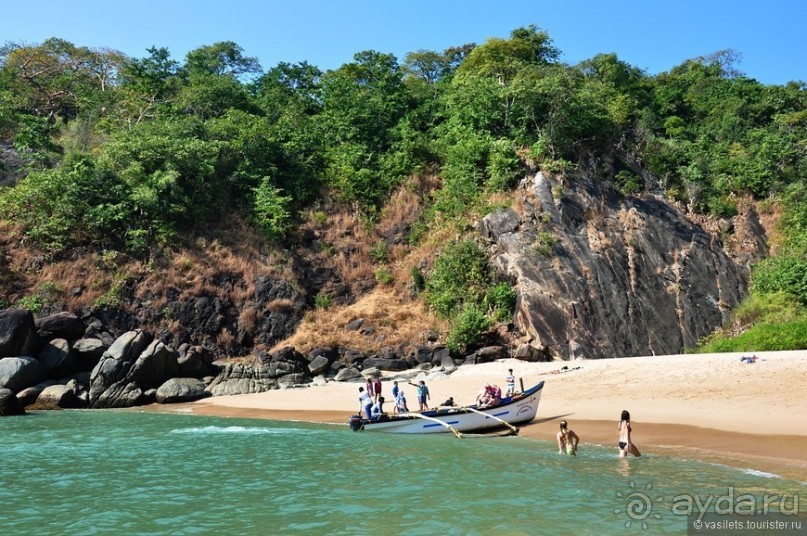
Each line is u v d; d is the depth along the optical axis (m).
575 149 47.34
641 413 21.11
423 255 43.53
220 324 38.78
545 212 41.91
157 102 55.12
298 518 11.30
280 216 44.34
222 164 45.81
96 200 40.47
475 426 20.89
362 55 66.12
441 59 82.44
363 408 23.36
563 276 38.56
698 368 25.41
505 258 39.66
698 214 47.34
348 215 47.28
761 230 46.78
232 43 76.06
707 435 17.48
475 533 10.14
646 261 41.69
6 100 51.47
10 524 11.25
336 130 52.84
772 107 64.06
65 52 63.44
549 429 20.58
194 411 28.75
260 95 61.47
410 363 36.09
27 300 35.66
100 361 31.41
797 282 39.94
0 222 39.28
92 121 51.56
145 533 10.67
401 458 16.75
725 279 42.59
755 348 32.12
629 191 45.88
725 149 54.09
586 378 27.25
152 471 15.56
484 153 46.66
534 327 36.19
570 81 47.38
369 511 11.59
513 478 13.88
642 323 38.78
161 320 37.78
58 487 13.95
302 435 21.34
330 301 42.25
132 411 29.19
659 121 59.84
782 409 19.05
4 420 25.91
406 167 49.47
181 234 41.66
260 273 41.59
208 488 13.69
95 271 38.16
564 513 11.10
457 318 37.62
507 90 47.59
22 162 45.12
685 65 82.56
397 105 54.81
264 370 34.12
